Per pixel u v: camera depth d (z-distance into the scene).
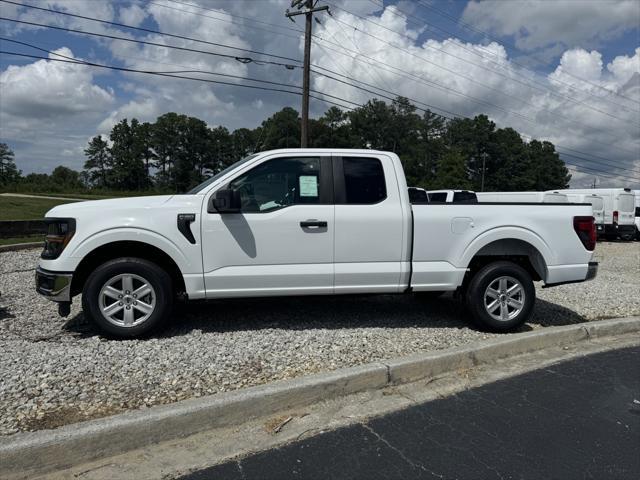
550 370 4.92
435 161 94.06
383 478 3.01
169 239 5.04
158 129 98.62
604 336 6.18
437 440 3.48
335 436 3.50
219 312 6.24
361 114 91.38
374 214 5.40
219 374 4.21
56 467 3.05
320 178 5.39
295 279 5.28
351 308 6.64
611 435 3.61
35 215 21.61
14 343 4.89
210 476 3.01
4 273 9.05
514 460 3.24
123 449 3.24
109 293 5.01
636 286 9.45
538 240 5.81
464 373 4.75
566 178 105.06
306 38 22.34
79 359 4.42
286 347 4.92
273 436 3.49
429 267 5.57
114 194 65.38
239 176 5.26
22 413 3.46
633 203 23.58
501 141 99.25
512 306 5.83
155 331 5.15
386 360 4.53
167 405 3.52
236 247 5.15
